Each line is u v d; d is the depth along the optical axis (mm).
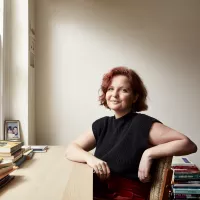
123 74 1414
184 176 1850
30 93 2150
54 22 2326
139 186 1273
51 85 2332
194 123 2355
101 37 2342
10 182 1054
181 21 2342
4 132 2006
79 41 2338
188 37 2344
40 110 2332
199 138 2348
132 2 2338
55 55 2332
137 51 2348
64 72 2338
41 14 2324
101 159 1344
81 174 1172
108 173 1259
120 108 1386
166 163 1216
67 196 895
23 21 2057
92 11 2336
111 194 1286
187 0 2332
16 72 2059
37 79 2328
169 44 2346
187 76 2350
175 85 2350
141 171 1225
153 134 1260
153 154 1202
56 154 1628
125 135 1305
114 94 1380
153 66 2348
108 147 1367
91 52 2340
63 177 1126
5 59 2025
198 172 1851
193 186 1836
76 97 2344
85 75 2342
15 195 901
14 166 1196
